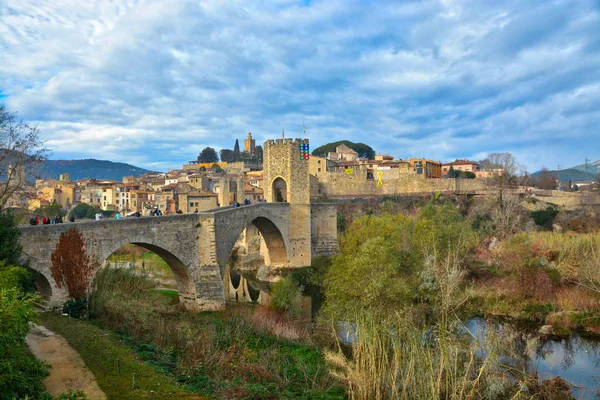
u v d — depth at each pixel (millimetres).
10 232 28531
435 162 151625
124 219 37438
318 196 121250
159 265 72500
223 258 47844
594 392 30438
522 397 26750
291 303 47438
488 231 81938
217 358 28422
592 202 94688
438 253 49188
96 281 41219
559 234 68062
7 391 15047
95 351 25734
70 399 16641
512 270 56156
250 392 23641
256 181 150750
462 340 31234
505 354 34625
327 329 38094
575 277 54594
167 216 41438
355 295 36219
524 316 47719
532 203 99125
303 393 25812
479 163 184250
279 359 31219
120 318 33125
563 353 38531
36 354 24781
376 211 97625
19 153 35969
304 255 73125
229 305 47656
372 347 24984
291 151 72062
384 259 37781
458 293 47156
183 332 31422
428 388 23594
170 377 23906
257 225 67938
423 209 77188
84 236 34344
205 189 146500
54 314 32250
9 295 17156
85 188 149000
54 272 32625
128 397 20422
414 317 35906
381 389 24578
